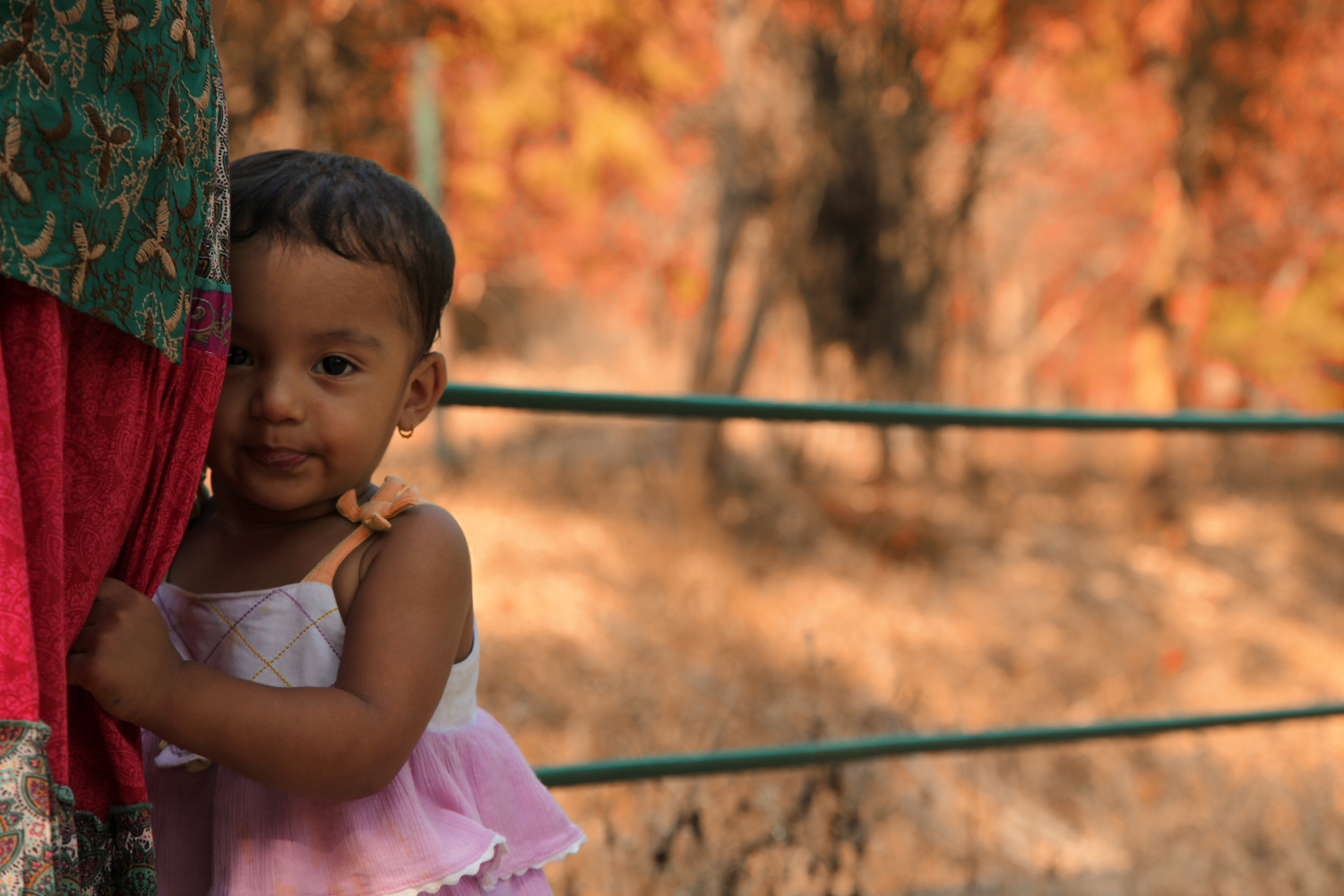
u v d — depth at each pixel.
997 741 2.06
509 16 8.73
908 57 9.26
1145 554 10.64
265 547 0.96
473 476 8.65
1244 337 13.89
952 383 12.12
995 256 13.37
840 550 8.80
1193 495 13.23
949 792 4.75
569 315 14.69
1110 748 5.76
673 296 11.19
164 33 0.78
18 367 0.71
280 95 6.55
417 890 0.92
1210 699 7.52
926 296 10.34
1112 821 4.75
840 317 10.20
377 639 0.90
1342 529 12.66
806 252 9.73
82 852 0.82
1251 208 13.32
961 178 10.30
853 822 2.51
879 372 10.36
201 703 0.81
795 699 5.75
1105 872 4.24
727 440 9.77
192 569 0.98
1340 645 9.27
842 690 6.18
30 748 0.68
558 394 1.58
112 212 0.74
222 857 0.94
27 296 0.71
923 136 9.55
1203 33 11.38
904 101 9.42
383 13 7.16
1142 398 12.06
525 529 7.68
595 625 6.33
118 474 0.79
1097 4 10.77
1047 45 10.96
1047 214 14.27
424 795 0.98
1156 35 11.39
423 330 0.95
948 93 9.69
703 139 10.02
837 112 9.29
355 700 0.87
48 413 0.72
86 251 0.72
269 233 0.88
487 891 1.00
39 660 0.72
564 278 10.97
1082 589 9.25
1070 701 7.04
